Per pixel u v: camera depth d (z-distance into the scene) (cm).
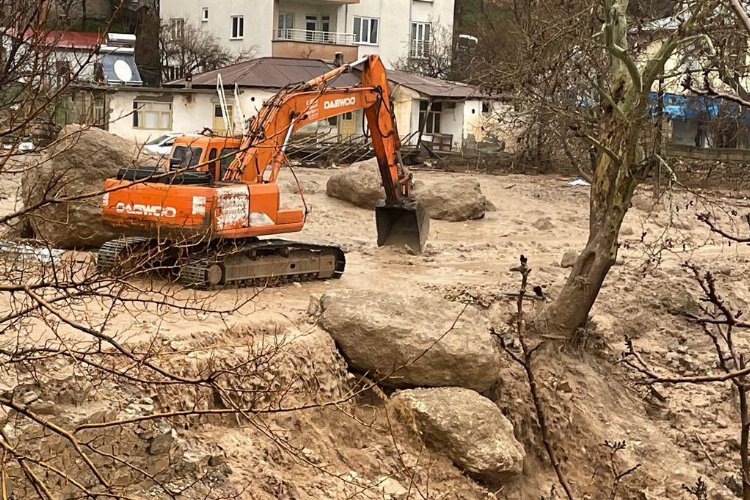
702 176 3472
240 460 1199
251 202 1628
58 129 1084
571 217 2969
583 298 1741
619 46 1655
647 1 2236
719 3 1519
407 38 5428
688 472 1573
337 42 5191
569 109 2094
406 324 1505
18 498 909
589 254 1738
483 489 1391
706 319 615
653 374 579
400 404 1448
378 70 2033
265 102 1794
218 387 732
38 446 958
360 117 4416
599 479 1555
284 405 1339
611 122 1722
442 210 2806
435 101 4462
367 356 1490
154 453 1090
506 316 1789
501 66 2656
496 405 1536
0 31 859
